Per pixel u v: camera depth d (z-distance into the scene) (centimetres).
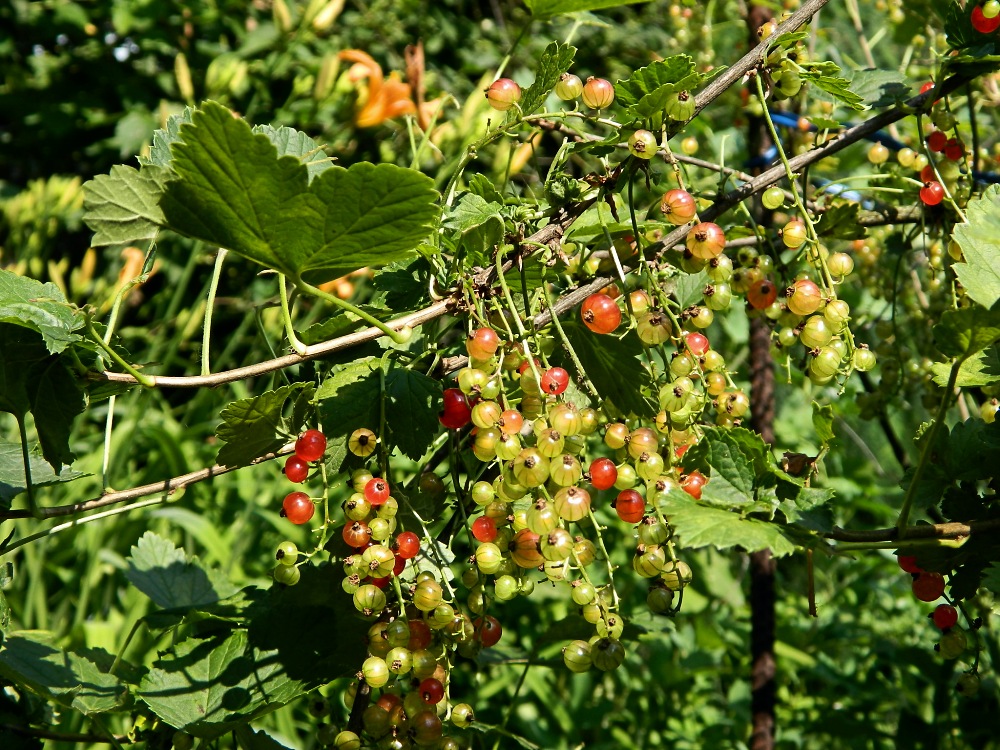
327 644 37
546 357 36
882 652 62
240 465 36
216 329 115
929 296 51
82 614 69
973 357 35
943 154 45
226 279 113
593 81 37
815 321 36
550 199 38
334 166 31
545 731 71
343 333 38
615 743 71
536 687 71
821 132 43
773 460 34
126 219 32
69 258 124
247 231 33
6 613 39
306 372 40
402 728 35
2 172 147
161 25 123
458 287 35
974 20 39
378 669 33
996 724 55
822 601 83
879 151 47
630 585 77
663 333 35
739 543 30
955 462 37
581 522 36
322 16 102
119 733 56
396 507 34
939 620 36
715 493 34
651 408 37
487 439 34
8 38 134
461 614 34
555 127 38
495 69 127
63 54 132
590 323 34
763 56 36
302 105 86
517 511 34
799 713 72
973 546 34
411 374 36
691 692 76
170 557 44
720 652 77
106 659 42
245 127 30
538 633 74
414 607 35
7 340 33
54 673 38
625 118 36
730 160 69
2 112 130
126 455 78
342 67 95
